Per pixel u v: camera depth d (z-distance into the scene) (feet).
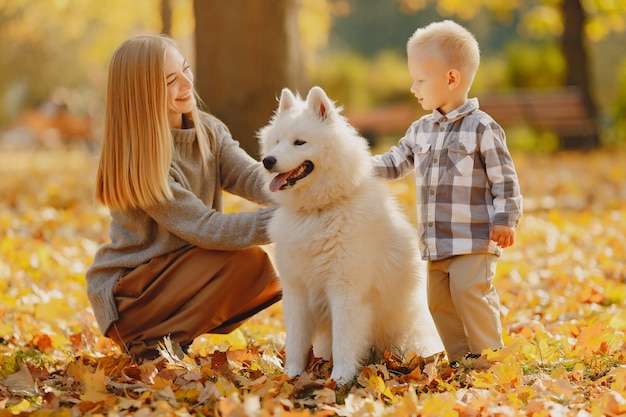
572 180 58.23
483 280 16.93
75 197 46.19
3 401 14.47
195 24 42.88
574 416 13.34
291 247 16.75
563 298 25.05
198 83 43.09
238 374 16.53
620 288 24.63
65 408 13.79
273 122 17.89
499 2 91.71
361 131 117.08
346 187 16.60
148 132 17.95
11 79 167.43
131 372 16.33
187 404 14.12
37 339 20.26
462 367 16.60
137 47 18.16
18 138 147.84
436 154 17.33
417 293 18.03
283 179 16.58
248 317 19.71
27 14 104.83
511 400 14.14
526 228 38.83
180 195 18.16
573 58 90.74
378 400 14.21
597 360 16.85
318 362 17.57
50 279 27.73
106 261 18.88
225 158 20.03
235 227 18.03
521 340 18.35
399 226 17.58
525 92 100.42
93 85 154.40
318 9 88.53
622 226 37.93
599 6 85.30
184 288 18.33
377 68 137.39
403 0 120.78
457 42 17.08
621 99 98.99
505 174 16.70
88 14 90.99
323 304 17.53
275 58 42.39
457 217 17.01
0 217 38.09
